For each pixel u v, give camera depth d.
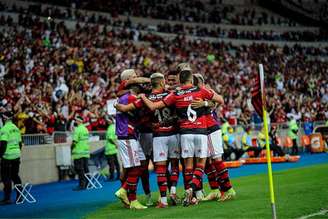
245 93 44.28
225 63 52.38
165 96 12.27
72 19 49.31
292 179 17.73
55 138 25.14
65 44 41.12
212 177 13.00
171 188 12.48
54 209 13.98
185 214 10.66
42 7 49.44
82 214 12.48
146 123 12.88
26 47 36.47
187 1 66.19
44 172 24.11
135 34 51.50
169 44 52.41
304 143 37.84
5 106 24.11
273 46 60.22
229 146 29.58
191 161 12.30
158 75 12.46
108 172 25.50
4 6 45.03
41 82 31.55
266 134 9.24
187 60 49.53
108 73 37.56
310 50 62.84
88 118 27.02
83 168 19.92
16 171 16.97
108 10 54.81
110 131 23.16
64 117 26.97
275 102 41.53
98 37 45.88
